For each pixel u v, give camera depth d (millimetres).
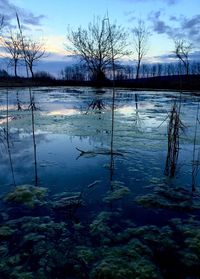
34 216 4258
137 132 9695
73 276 3064
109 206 4562
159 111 15148
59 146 7965
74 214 4312
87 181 5547
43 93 27344
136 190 5148
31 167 6297
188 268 3186
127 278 2996
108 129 10266
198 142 8234
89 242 3629
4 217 4223
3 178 5684
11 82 37062
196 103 17969
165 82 36625
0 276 3059
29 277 3035
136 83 38094
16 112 14945
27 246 3539
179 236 3742
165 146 7895
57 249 3484
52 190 5156
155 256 3365
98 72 39000
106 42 36531
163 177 5754
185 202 4695
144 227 3938
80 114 14211
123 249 3477
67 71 49000
